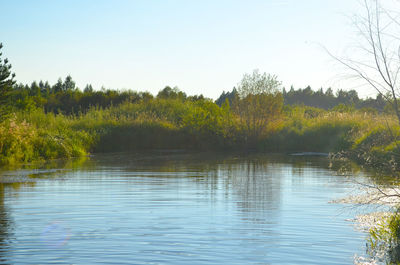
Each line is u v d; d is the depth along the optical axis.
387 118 7.91
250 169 18.44
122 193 11.84
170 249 6.76
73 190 12.29
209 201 10.74
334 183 14.01
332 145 30.27
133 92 56.34
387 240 7.32
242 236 7.51
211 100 36.03
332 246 7.00
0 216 8.94
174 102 43.56
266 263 6.17
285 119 35.91
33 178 14.96
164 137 33.38
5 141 21.19
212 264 6.11
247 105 33.56
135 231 7.81
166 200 10.82
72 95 59.09
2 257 6.35
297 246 6.97
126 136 32.38
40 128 27.11
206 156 25.92
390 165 9.23
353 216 9.02
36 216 8.95
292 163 21.23
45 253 6.54
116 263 6.12
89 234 7.59
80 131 30.72
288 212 9.45
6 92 24.20
